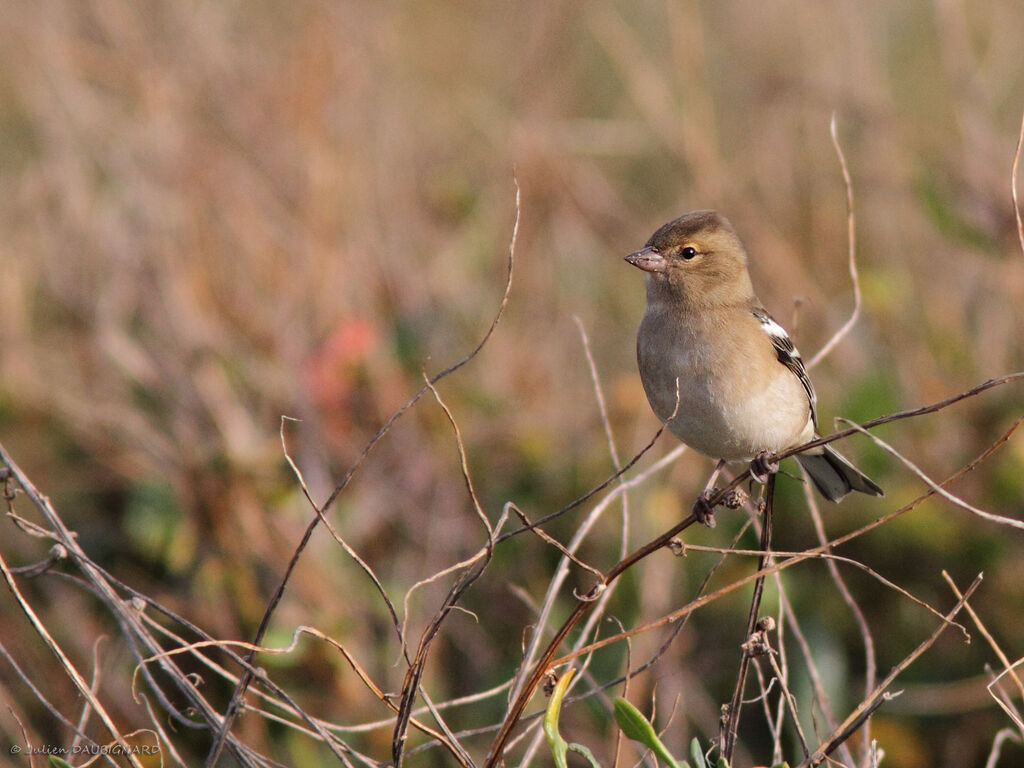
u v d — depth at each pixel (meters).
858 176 15.76
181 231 13.79
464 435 12.60
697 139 15.34
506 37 17.88
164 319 13.01
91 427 12.30
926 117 16.95
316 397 12.44
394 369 13.05
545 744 10.16
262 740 10.30
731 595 11.48
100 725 10.10
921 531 11.63
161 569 11.62
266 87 15.10
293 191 14.45
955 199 14.83
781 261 14.56
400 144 15.92
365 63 15.69
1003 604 11.52
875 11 17.34
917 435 12.51
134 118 14.85
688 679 10.84
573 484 12.13
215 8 16.08
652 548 6.82
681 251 9.40
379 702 10.81
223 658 10.72
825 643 11.05
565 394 13.55
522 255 15.17
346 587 11.39
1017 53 16.98
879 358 13.57
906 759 10.87
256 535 11.44
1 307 13.51
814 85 16.06
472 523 12.07
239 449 11.74
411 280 14.22
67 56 14.88
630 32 18.55
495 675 10.96
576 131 16.77
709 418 9.42
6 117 16.45
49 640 7.12
